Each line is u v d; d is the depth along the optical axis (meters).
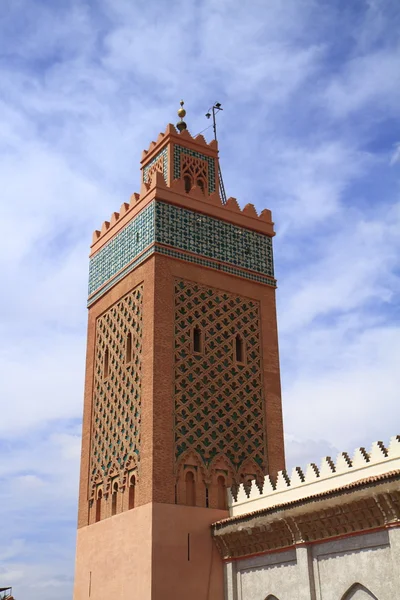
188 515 27.91
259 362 32.53
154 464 27.88
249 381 31.83
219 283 32.62
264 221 35.62
